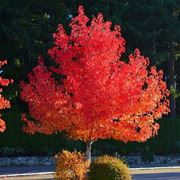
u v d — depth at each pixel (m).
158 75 26.59
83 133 25.17
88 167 22.47
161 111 25.78
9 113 45.31
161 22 52.28
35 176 35.19
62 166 22.41
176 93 59.03
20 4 45.62
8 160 44.06
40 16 46.94
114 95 24.06
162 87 25.95
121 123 25.08
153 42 51.41
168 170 43.25
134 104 24.48
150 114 25.67
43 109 25.30
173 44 57.00
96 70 24.09
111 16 47.97
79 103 24.27
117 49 25.53
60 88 25.05
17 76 46.97
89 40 24.59
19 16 44.66
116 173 21.98
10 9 44.34
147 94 24.94
